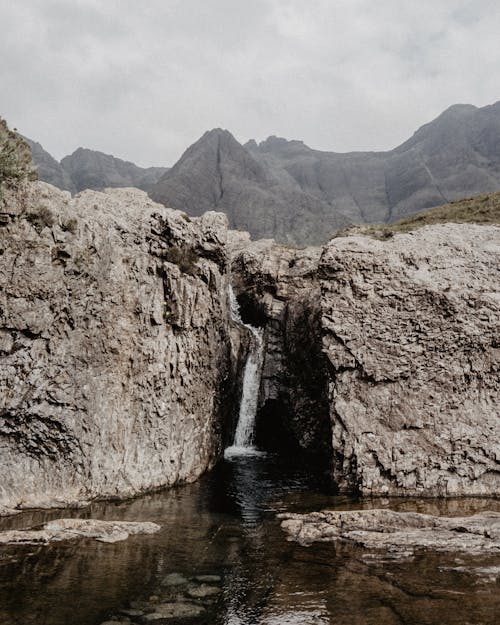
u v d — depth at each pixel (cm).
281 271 3384
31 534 1300
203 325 2131
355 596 1009
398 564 1172
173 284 1980
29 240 1519
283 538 1363
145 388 1842
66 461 1598
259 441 2938
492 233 2222
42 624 891
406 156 13188
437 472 1780
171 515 1559
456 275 1994
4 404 1480
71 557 1188
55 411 1563
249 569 1149
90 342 1667
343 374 1920
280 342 3008
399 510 1591
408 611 941
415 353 1888
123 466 1731
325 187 13212
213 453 2242
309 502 1730
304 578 1102
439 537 1319
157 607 964
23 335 1516
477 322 1881
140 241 1909
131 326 1820
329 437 2208
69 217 1630
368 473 1800
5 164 1505
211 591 1034
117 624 898
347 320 1942
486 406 1828
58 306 1581
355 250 2023
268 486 1966
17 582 1047
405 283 1962
